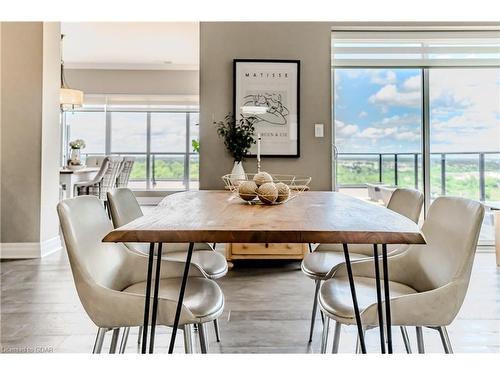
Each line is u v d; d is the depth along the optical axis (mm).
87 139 7898
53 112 3660
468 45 3639
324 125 3477
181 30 5488
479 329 1964
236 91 3426
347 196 1862
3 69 3418
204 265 1625
